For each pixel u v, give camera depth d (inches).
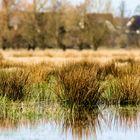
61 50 5654.5
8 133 1020.5
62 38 6127.0
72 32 6117.1
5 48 6023.6
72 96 1272.1
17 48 6053.2
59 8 6122.1
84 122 1136.8
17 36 6058.1
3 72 1427.2
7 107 1248.2
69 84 1282.0
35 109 1243.8
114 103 1316.4
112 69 1700.3
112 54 4197.8
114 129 1069.8
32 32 6053.2
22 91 1331.2
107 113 1234.0
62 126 1096.8
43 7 6097.4
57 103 1300.4
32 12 6067.9
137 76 1473.9
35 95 1354.6
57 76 1488.7
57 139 967.6
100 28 6117.1
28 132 1032.2
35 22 6067.9
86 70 1387.8
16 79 1333.7
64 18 6107.3
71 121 1151.0
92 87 1278.3
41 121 1146.7
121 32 6456.7
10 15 6023.6
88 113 1228.5
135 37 6609.3
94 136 1002.7
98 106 1291.8
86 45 6136.8
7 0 6008.9
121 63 2300.7
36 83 1433.3
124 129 1064.8
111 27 6373.0
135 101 1312.7
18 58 3376.0
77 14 6127.0
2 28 5994.1
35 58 3385.8
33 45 6072.8
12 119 1163.3
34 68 1715.1
